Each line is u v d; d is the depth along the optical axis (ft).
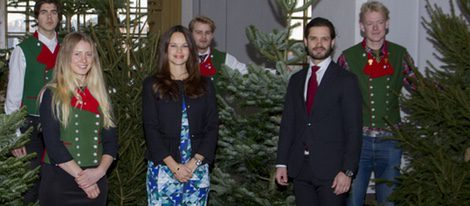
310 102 12.97
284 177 13.28
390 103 14.60
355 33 19.66
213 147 12.89
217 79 16.58
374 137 14.58
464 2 12.72
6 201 10.70
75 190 12.16
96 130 12.36
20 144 10.45
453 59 12.61
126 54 16.29
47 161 12.21
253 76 14.51
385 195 14.55
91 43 12.35
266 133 15.10
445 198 11.86
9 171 10.27
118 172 16.06
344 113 12.69
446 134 12.52
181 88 12.75
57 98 12.03
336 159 12.71
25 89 15.29
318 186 12.86
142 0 30.81
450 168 11.74
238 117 15.01
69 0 20.79
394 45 14.93
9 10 29.40
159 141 12.58
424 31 19.21
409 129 13.06
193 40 12.92
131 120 16.01
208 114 12.97
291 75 13.85
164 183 12.59
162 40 12.91
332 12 20.53
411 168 13.93
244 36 33.17
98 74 12.49
